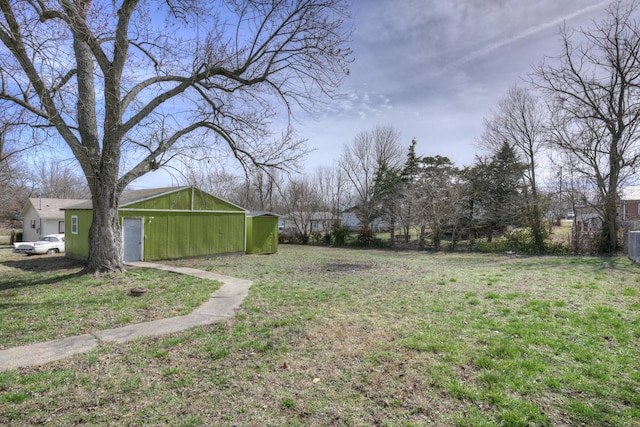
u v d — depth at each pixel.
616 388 3.35
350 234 26.67
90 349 4.43
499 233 25.16
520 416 2.89
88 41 8.32
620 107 15.43
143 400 3.18
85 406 3.08
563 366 3.82
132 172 10.26
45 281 9.35
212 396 3.26
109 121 9.50
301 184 30.73
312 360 4.06
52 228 25.89
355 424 2.82
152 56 10.30
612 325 5.20
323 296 7.49
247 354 4.25
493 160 24.62
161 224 14.82
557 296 7.21
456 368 3.81
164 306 6.63
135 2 9.45
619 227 16.45
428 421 2.86
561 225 29.61
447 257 17.11
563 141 16.70
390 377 3.62
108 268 10.03
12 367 3.88
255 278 10.24
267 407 3.07
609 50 15.22
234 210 17.62
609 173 16.02
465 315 5.87
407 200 23.62
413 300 7.06
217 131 11.45
